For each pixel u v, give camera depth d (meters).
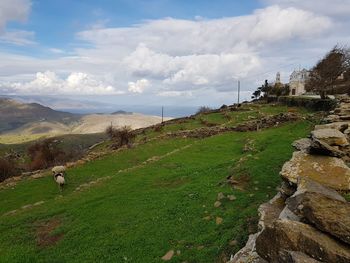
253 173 32.06
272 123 67.19
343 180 17.62
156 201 32.25
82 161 57.38
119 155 59.94
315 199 13.28
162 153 58.84
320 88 105.44
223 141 60.19
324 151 20.06
